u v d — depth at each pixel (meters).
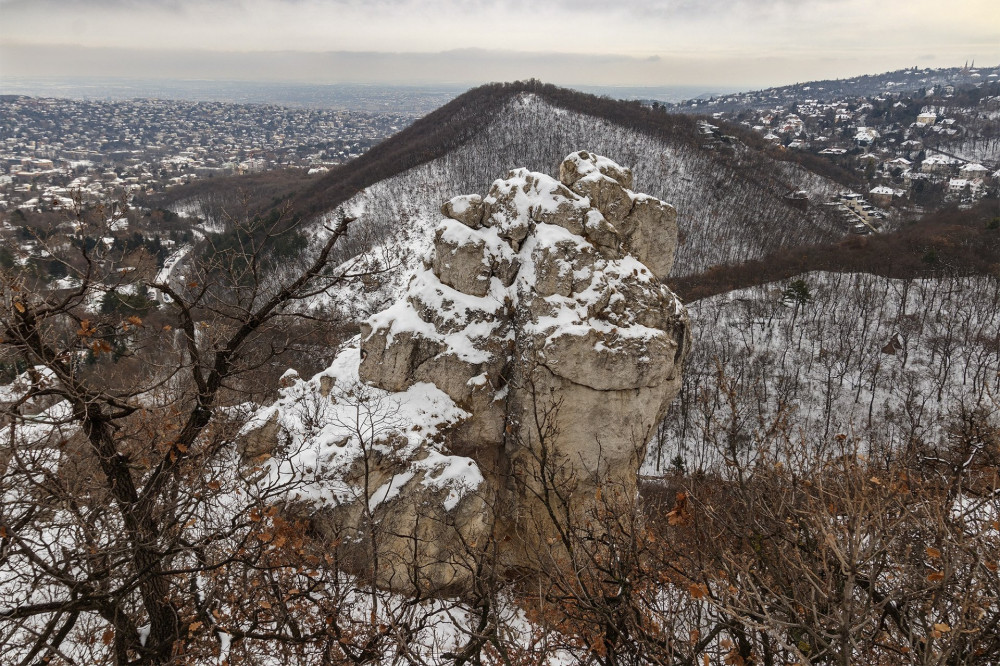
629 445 19.52
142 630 12.25
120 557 12.18
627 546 13.04
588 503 19.38
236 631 11.54
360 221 104.50
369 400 19.42
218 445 13.96
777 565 11.46
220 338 14.23
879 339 73.75
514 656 12.55
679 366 21.06
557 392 18.88
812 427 61.66
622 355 18.64
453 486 17.86
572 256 19.28
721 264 105.62
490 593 12.42
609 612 11.23
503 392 19.75
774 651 10.44
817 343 74.06
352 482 17.45
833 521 11.23
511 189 20.59
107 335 11.57
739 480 12.66
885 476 13.33
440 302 19.88
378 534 16.86
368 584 16.38
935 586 8.94
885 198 163.00
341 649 13.51
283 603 12.05
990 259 87.88
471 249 19.88
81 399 10.48
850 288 84.38
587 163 21.27
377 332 19.84
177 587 12.13
